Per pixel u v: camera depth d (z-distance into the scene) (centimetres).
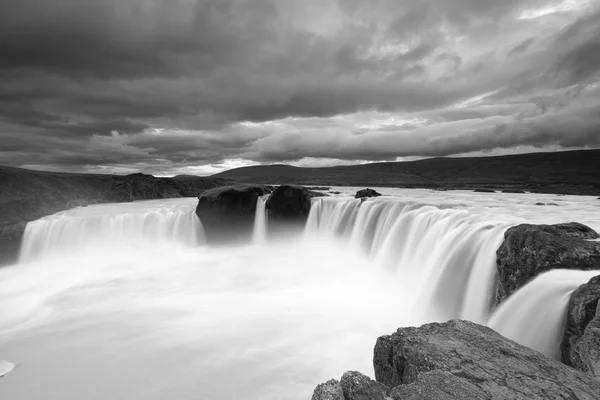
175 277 2517
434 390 547
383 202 2786
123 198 4809
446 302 1675
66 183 4294
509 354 645
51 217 3347
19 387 1189
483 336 706
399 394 546
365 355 1417
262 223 3581
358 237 2930
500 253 1363
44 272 2719
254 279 2478
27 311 1967
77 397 1138
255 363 1345
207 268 2759
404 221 2345
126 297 2111
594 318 773
